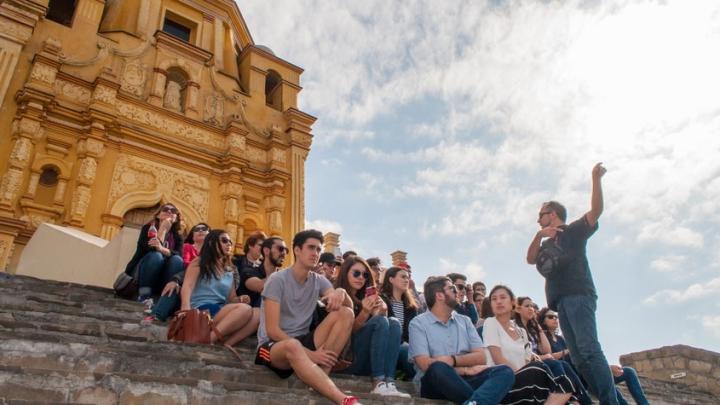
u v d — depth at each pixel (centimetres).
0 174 1073
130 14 1522
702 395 998
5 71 1138
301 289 488
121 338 451
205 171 1422
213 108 1517
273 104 1759
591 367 443
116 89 1295
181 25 1684
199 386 339
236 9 1822
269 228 1459
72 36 1318
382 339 482
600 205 468
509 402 461
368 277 546
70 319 483
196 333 482
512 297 545
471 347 523
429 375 467
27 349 343
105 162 1241
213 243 595
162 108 1384
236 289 636
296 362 395
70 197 1152
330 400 379
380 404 404
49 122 1182
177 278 586
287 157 1591
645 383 955
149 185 1296
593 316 460
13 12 1196
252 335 573
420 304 809
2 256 1005
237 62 1802
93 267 795
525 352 534
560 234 491
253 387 361
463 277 827
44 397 290
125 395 312
